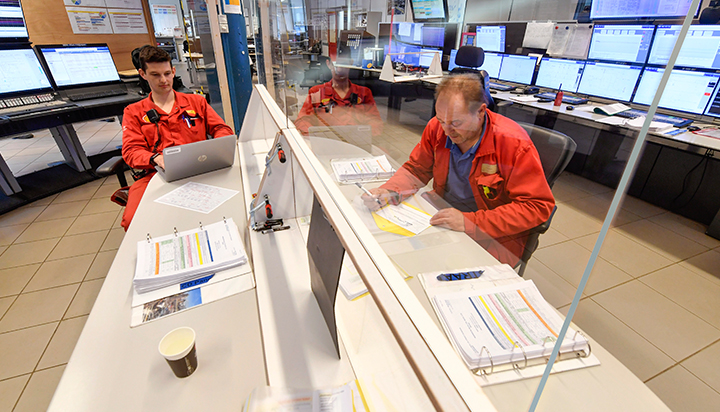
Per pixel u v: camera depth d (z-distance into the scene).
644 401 0.52
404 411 0.61
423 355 0.46
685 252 2.16
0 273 1.97
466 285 0.50
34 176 3.08
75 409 0.72
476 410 0.40
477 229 0.53
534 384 0.41
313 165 0.92
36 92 2.75
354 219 0.69
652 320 1.66
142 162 1.88
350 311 0.90
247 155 2.00
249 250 1.20
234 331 0.89
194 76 5.27
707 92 2.20
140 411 0.72
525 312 0.43
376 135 0.80
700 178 2.47
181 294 1.00
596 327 1.59
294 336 0.85
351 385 0.72
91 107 2.83
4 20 2.54
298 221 1.33
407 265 0.56
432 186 0.66
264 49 1.81
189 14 4.45
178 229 1.31
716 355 1.51
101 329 0.90
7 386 1.39
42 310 1.74
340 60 0.94
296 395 0.71
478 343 0.45
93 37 3.49
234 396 0.75
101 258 2.12
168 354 0.79
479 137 0.55
